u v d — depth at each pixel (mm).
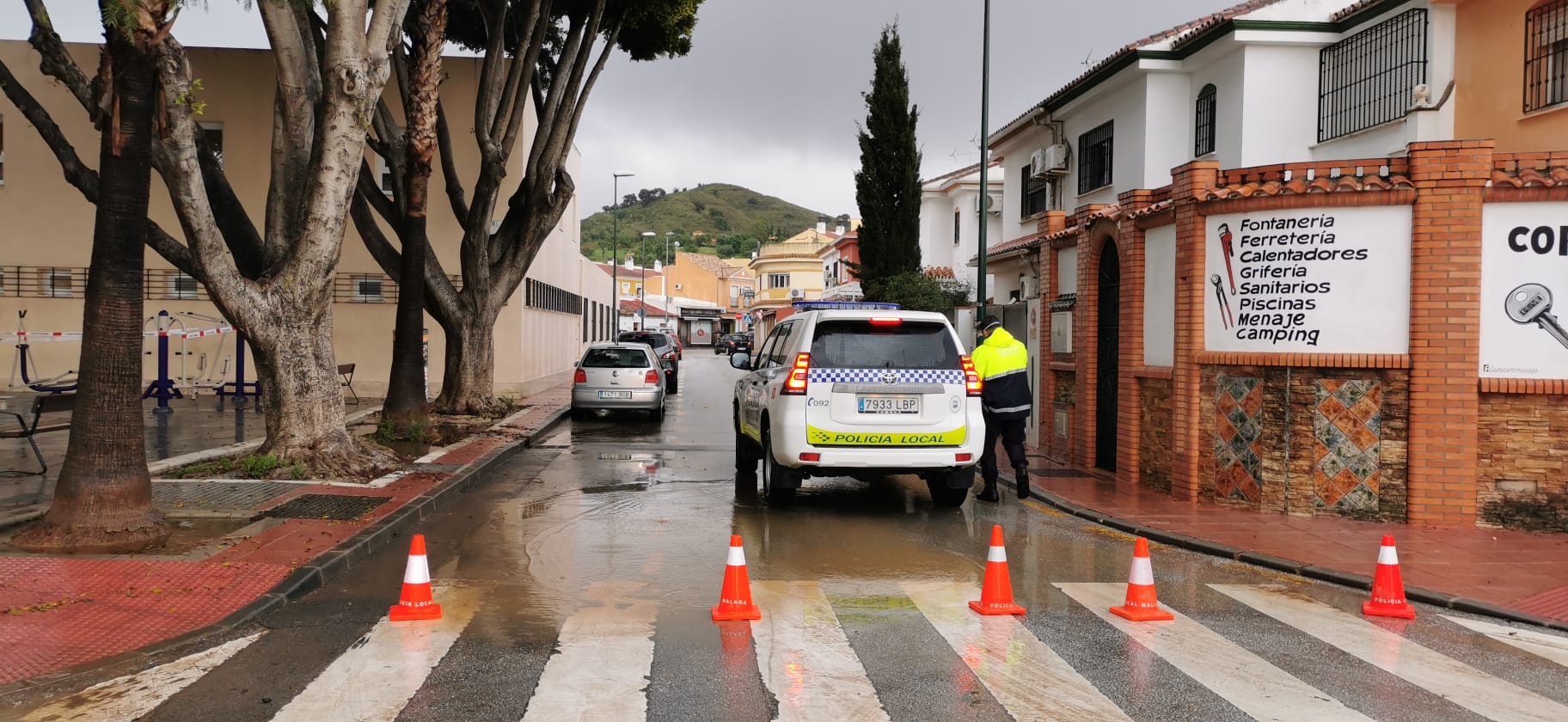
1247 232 9602
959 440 9492
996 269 22875
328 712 4426
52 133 9945
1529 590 6777
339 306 22625
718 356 65688
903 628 5828
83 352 7320
